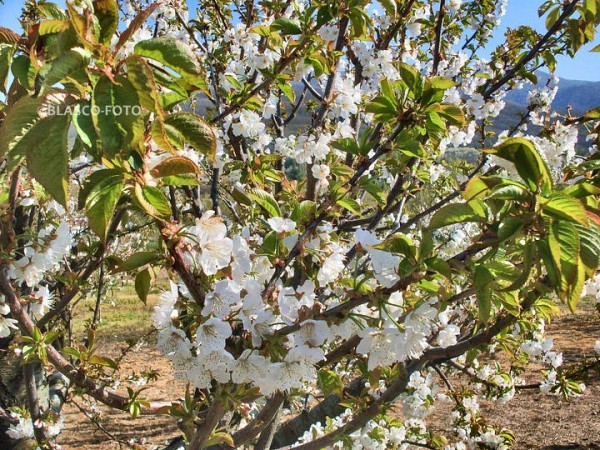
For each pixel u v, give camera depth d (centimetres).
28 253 78
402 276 56
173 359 60
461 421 184
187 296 62
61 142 38
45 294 96
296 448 107
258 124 140
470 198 48
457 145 157
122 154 42
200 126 49
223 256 58
